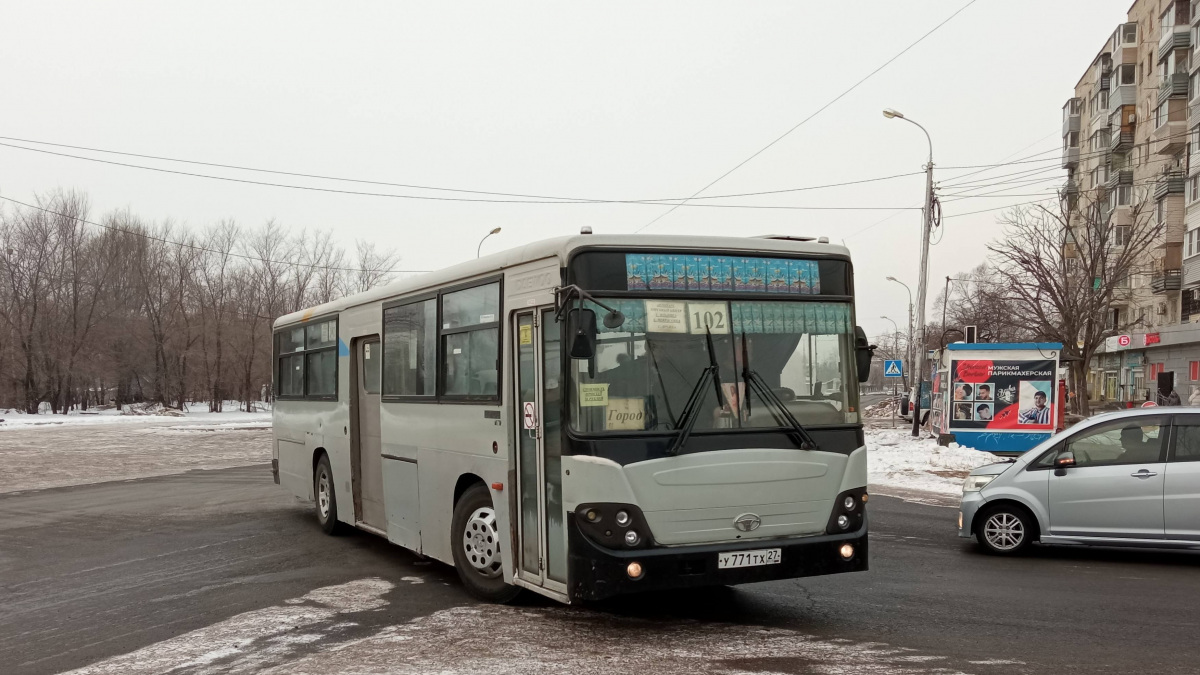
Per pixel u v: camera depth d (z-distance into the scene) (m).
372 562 9.89
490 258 7.77
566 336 6.47
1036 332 35.72
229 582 8.93
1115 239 52.81
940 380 28.92
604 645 6.36
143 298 70.75
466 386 8.09
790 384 6.88
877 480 19.42
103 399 75.69
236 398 78.19
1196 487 9.27
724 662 5.89
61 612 7.88
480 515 7.87
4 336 63.25
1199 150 42.12
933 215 28.81
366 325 10.52
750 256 6.96
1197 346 42.62
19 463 24.47
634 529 6.26
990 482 10.23
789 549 6.58
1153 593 8.10
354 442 10.92
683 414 6.50
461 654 6.16
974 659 5.96
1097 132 58.22
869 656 6.04
